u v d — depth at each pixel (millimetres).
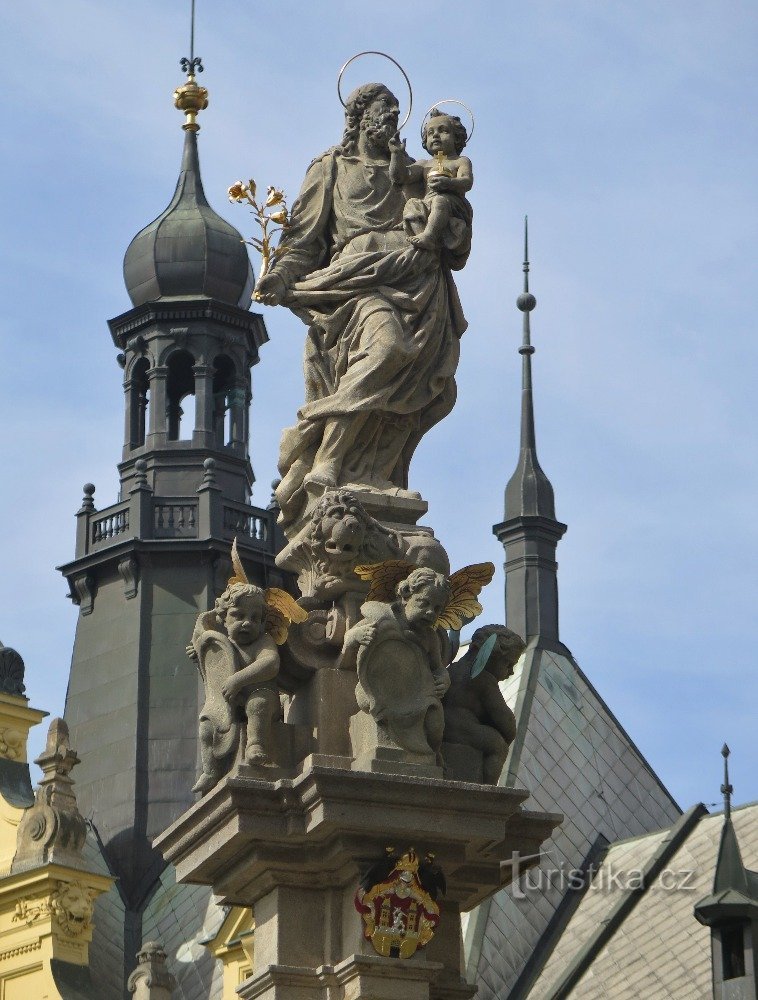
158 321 141375
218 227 142375
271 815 37875
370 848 37719
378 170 42656
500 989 91062
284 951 38062
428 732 38219
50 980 104500
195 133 147625
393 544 39906
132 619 135750
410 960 37625
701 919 70250
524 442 117250
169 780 131000
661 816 105500
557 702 107375
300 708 39281
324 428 41438
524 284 121500
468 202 42438
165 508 137625
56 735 108375
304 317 42156
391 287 41812
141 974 95812
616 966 85375
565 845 99438
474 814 37906
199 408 139875
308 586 40312
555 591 113562
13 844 108250
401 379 41469
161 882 122500
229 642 38969
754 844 85812
